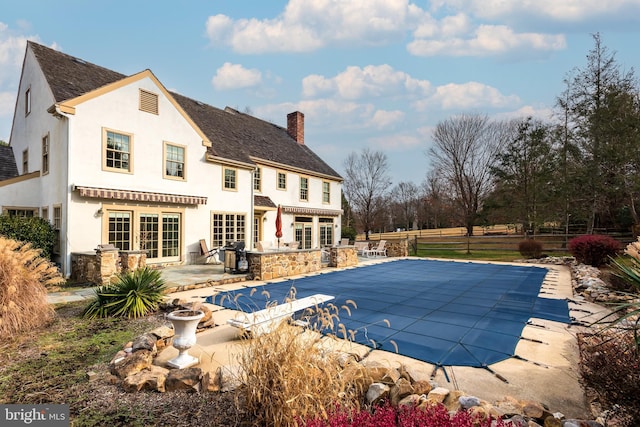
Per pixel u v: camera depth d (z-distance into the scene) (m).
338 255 15.30
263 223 20.36
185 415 3.38
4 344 5.35
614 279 8.67
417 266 15.88
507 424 2.51
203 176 15.89
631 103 19.50
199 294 9.16
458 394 3.39
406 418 2.57
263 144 22.52
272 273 11.88
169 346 5.18
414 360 4.76
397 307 7.82
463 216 35.19
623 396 2.91
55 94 11.56
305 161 25.28
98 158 11.98
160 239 13.95
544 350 5.16
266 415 3.11
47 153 12.83
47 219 12.63
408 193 57.62
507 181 26.58
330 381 3.06
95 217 11.89
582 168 21.34
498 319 6.84
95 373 4.28
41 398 3.72
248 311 7.38
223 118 21.84
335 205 27.52
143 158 13.41
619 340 3.86
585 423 2.92
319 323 6.32
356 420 2.55
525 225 26.08
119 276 7.74
